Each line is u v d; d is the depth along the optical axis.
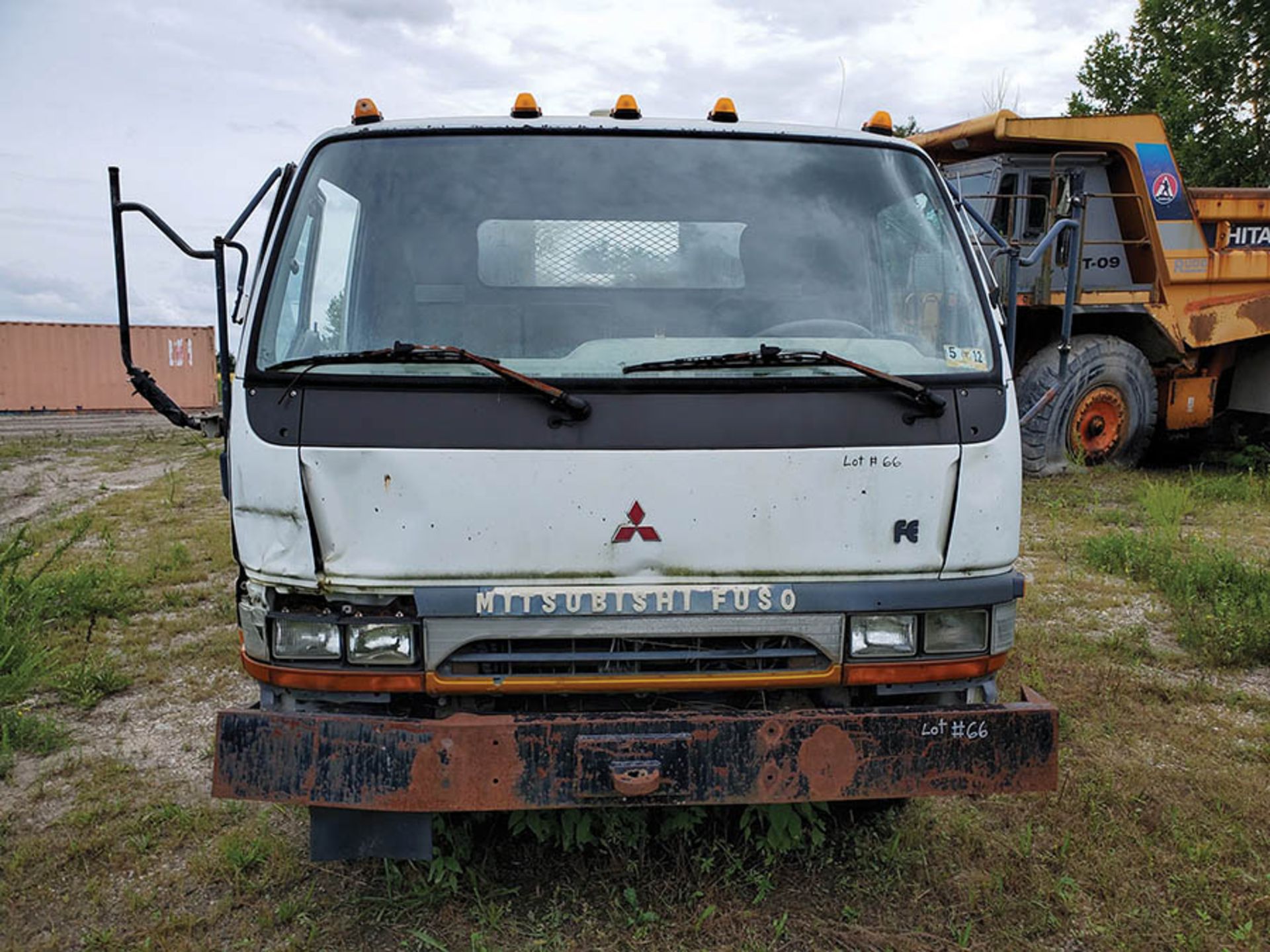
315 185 3.20
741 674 2.86
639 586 2.79
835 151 3.40
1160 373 11.60
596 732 2.76
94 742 4.49
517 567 2.78
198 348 29.58
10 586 5.95
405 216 3.17
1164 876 3.31
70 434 21.77
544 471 2.76
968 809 3.71
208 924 3.08
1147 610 6.30
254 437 2.81
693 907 3.10
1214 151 20.31
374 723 2.75
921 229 3.35
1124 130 10.32
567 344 3.08
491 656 2.80
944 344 3.12
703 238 3.21
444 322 3.09
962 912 3.13
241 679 5.26
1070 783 3.92
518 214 3.17
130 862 3.45
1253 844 3.51
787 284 3.22
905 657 2.90
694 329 3.13
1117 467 11.09
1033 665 5.20
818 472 2.83
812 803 3.29
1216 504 9.70
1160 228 10.59
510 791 2.75
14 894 3.26
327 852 2.90
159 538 8.73
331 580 2.78
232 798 2.78
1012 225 10.43
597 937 2.98
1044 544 8.09
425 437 2.75
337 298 3.11
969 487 2.90
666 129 3.34
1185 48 20.73
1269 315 11.20
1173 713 4.69
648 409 2.80
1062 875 3.32
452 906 3.12
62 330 28.30
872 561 2.87
